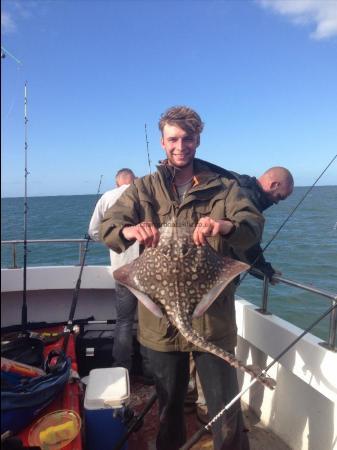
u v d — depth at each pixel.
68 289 2.99
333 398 1.58
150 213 1.57
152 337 1.57
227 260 1.38
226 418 1.51
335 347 1.64
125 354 2.46
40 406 1.57
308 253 8.29
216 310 1.52
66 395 1.75
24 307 2.11
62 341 2.30
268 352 1.99
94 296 3.04
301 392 1.85
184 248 1.31
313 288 1.73
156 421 2.17
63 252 10.36
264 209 2.30
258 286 6.08
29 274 2.86
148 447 1.98
